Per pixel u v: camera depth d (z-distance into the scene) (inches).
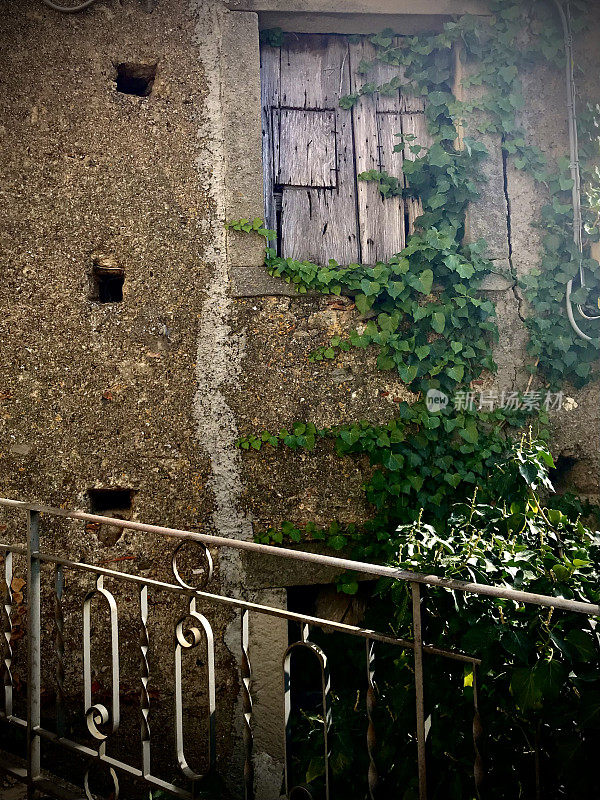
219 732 151.8
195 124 159.2
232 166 158.7
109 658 148.5
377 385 160.9
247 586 154.9
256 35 162.2
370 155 172.4
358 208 170.9
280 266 157.5
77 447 151.2
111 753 146.6
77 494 150.6
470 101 167.3
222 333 157.0
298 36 172.6
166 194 157.4
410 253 161.2
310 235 168.2
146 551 152.2
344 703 131.9
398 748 92.4
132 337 154.3
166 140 158.1
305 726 145.9
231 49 160.4
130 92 167.0
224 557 154.6
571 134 167.6
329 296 161.2
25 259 151.5
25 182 152.3
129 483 152.5
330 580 157.5
